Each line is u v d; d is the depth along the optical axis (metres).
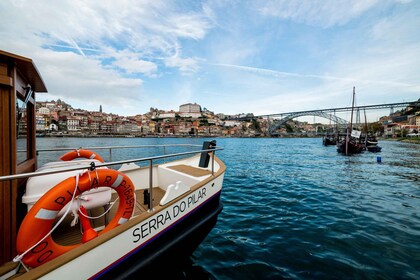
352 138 43.75
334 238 5.13
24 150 3.30
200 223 3.70
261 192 9.91
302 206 7.76
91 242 2.12
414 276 3.69
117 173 2.53
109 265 2.29
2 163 2.09
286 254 4.39
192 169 5.00
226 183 12.04
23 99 2.99
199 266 3.97
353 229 5.69
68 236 2.70
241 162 23.14
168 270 3.38
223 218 6.49
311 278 3.61
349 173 16.17
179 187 3.29
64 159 4.07
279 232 5.48
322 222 6.19
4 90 2.15
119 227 2.40
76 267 1.99
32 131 3.57
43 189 2.46
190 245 3.71
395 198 9.13
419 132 105.44
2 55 2.10
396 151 41.44
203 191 3.88
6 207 2.12
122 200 2.62
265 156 30.45
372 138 50.34
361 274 3.72
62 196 2.06
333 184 11.98
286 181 12.70
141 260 2.67
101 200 2.65
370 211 7.27
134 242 2.56
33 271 1.76
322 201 8.46
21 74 2.73
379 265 4.00
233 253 4.43
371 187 11.35
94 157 4.30
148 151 34.09
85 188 2.24
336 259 4.20
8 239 2.13
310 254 4.39
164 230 3.01
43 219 1.95
